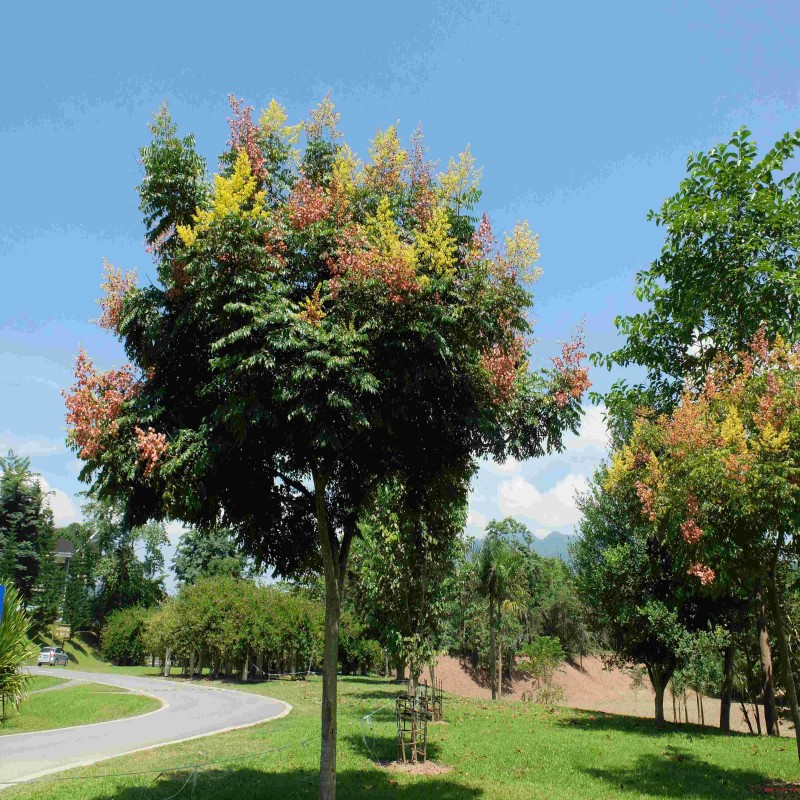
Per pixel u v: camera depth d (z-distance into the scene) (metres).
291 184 8.69
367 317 7.65
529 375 9.28
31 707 22.55
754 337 10.78
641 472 11.02
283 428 7.93
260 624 41.16
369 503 9.97
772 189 12.09
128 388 8.12
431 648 16.86
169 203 8.06
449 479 9.95
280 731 17.17
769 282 11.83
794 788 11.49
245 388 7.12
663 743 17.14
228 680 41.41
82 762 12.87
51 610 57.12
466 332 8.45
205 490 7.57
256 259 7.38
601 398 14.94
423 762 13.09
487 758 13.84
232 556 64.69
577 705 51.59
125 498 8.49
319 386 7.19
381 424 7.99
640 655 21.75
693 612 20.64
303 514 9.90
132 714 22.19
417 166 8.95
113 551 65.50
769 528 10.16
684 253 12.99
